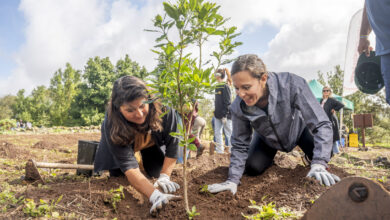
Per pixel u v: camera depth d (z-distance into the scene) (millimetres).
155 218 2002
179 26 1534
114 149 2311
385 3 2508
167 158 2701
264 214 1784
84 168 3291
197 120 4430
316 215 1308
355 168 3789
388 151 7789
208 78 1631
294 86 2387
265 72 2125
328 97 6113
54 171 3996
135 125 2328
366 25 3174
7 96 73312
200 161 3822
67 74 37406
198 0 1542
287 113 2457
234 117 2627
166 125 2582
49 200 2223
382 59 2809
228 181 2512
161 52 1607
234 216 2000
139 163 3264
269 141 2748
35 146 7293
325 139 2320
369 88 3266
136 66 33469
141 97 1989
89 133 14188
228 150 5438
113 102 2100
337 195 1239
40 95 44406
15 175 3684
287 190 2287
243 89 2092
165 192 2432
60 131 15742
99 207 2213
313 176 2254
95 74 31203
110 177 3031
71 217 1994
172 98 1736
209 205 2188
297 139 2857
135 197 2453
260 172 2918
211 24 1653
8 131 14445
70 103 36062
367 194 1146
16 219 1931
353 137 10008
